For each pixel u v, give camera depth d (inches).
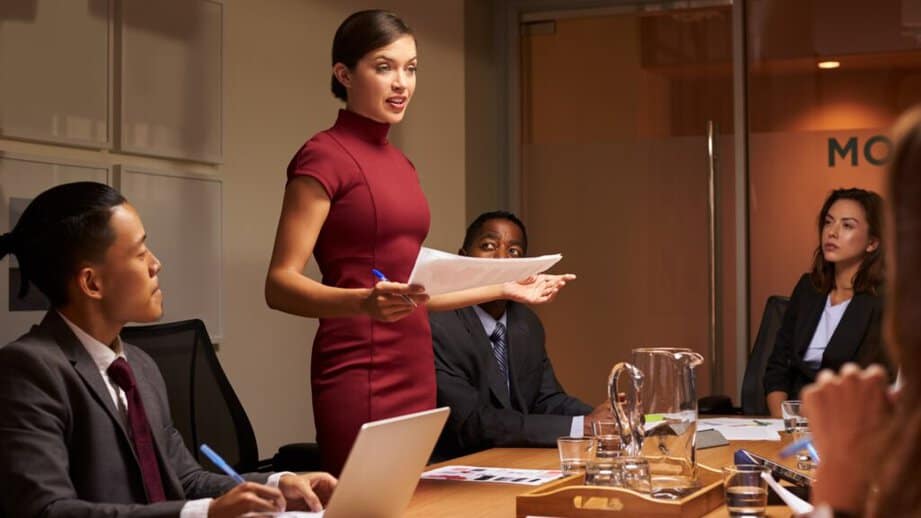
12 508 79.2
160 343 139.1
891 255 44.6
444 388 137.0
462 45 243.8
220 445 141.9
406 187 115.3
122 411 88.9
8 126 145.3
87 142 157.4
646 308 259.0
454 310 144.8
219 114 180.9
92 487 84.0
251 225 188.1
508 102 268.7
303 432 199.6
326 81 206.2
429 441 76.5
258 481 87.6
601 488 79.9
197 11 176.6
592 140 263.6
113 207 88.3
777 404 185.6
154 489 87.4
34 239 87.0
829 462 50.3
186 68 174.6
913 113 45.0
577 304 264.5
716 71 254.4
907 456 43.6
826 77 247.8
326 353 114.2
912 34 242.2
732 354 252.5
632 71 260.8
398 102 114.0
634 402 86.6
